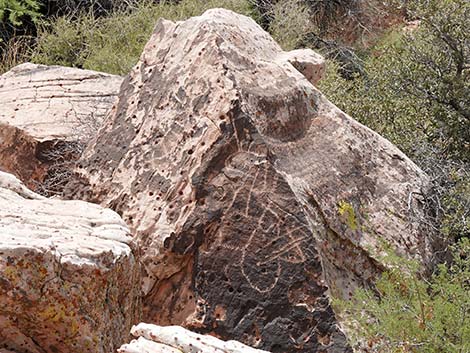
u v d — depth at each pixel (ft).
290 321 18.35
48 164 24.54
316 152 20.38
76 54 35.35
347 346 18.07
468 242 19.16
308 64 25.46
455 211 21.94
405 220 20.80
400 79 26.55
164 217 19.02
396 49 28.37
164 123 20.01
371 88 27.30
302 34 39.55
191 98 19.84
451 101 25.90
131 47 34.76
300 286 18.45
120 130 20.61
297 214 18.67
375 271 19.83
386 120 26.20
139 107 20.66
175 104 20.04
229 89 19.48
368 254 19.77
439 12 26.08
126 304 17.31
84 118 25.54
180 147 19.52
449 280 18.88
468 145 25.54
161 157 19.71
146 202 19.39
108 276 16.40
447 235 20.93
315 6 42.50
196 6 37.45
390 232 20.40
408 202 21.08
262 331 18.37
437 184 22.24
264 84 20.29
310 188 19.56
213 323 18.51
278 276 18.49
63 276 15.94
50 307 15.78
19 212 17.62
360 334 17.87
